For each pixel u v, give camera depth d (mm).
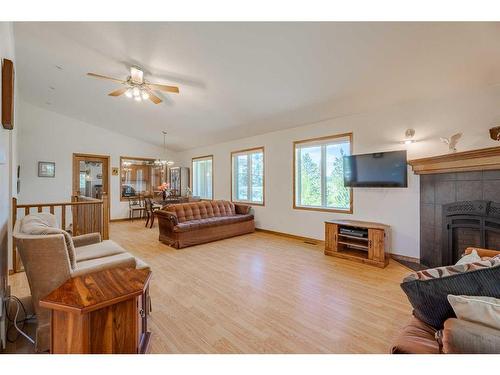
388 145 3818
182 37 2852
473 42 2352
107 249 2578
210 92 4211
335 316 2166
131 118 6340
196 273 3195
